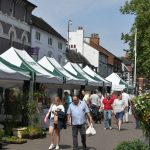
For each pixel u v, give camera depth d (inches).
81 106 578.9
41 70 874.8
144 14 2030.0
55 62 1081.4
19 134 693.3
